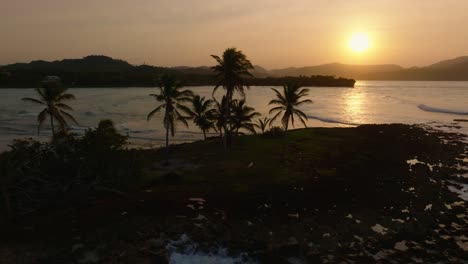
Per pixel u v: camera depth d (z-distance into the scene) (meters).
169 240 26.53
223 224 29.20
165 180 39.88
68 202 32.50
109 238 26.48
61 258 23.80
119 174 36.84
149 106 147.50
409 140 68.50
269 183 39.50
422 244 26.45
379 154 55.81
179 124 99.19
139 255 24.47
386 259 24.28
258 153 53.72
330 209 32.62
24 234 27.09
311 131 75.19
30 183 31.98
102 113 123.88
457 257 24.66
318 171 44.66
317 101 177.00
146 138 81.25
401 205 34.03
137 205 32.78
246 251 25.22
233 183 39.44
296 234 27.64
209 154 53.84
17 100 172.38
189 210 31.73
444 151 59.44
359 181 41.12
